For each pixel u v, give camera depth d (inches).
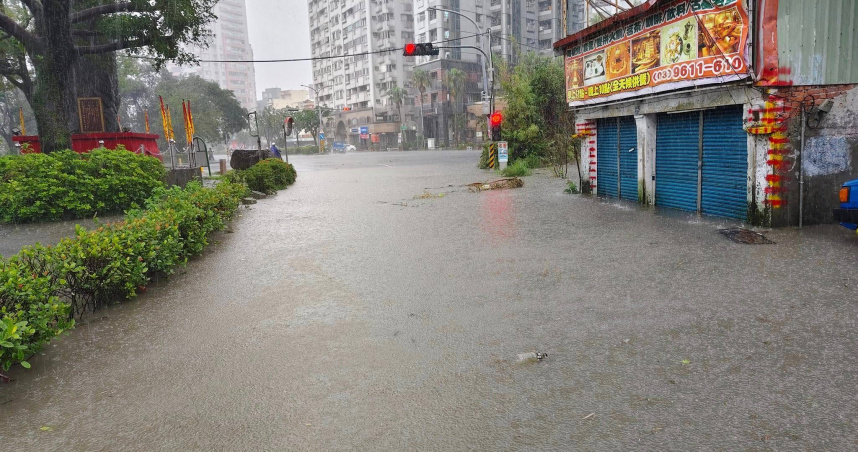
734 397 129.8
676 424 119.3
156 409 136.9
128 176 507.8
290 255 314.0
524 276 244.2
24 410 139.3
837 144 328.8
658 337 167.3
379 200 577.9
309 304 218.8
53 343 185.2
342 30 3863.2
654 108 413.7
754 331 168.6
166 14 814.5
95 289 219.8
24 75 1141.1
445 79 3041.3
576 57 516.4
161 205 353.7
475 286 232.5
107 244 226.2
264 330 190.9
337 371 154.2
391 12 3444.9
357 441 118.4
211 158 1892.2
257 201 605.6
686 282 222.1
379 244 335.3
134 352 174.9
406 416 128.0
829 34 317.7
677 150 411.5
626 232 332.2
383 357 162.4
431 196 586.6
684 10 360.8
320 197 633.6
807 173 324.5
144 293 242.7
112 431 127.3
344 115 3870.6
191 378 153.9
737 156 351.6
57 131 765.9
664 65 386.3
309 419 128.6
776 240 289.0
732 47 325.4
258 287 247.4
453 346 168.2
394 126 3474.4
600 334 172.1
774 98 314.7
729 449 109.6
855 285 207.5
